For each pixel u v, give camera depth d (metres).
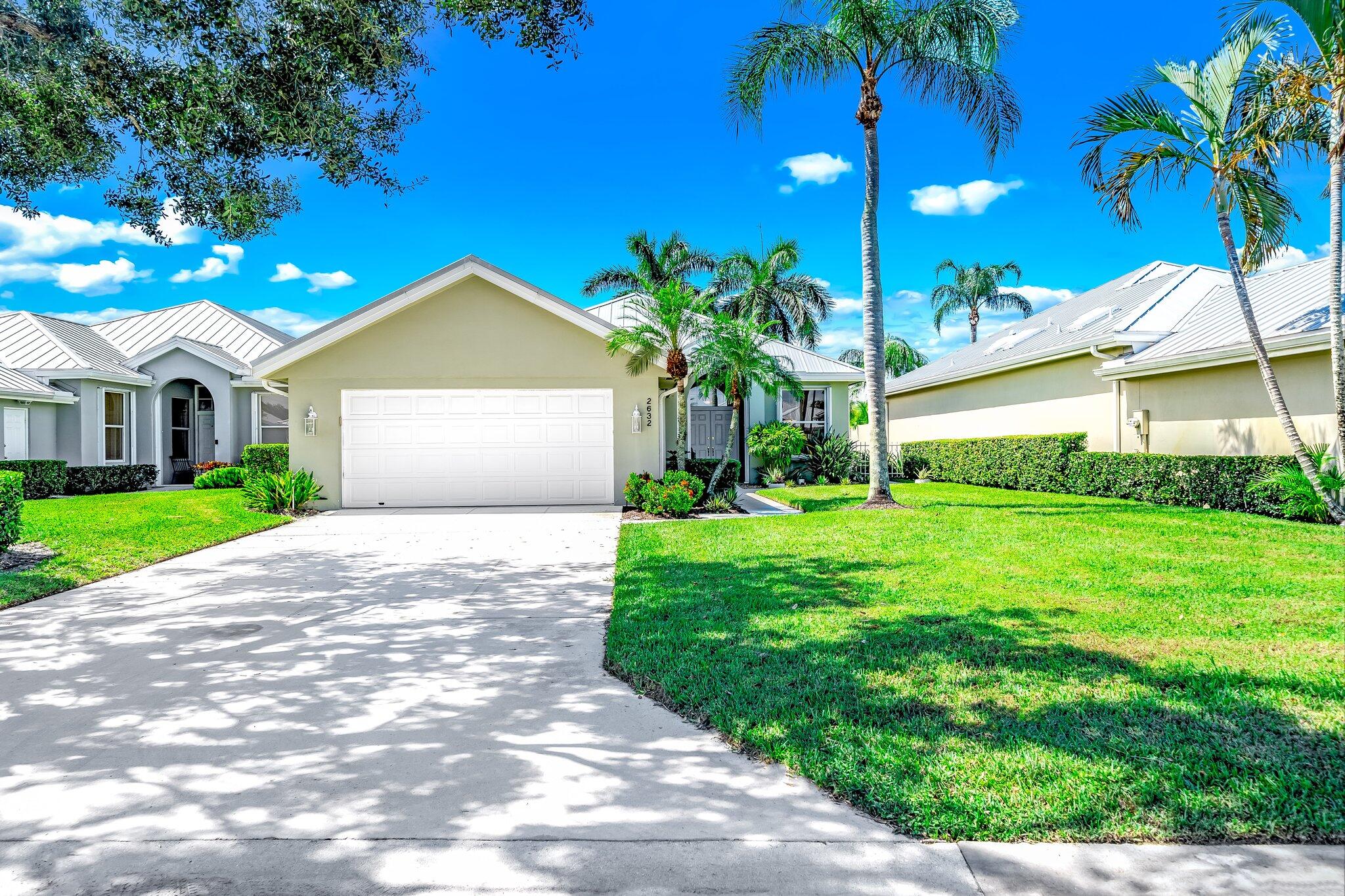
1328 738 3.19
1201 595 5.84
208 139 7.18
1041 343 17.59
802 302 27.84
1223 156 9.44
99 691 4.20
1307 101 8.30
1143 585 6.23
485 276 13.62
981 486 17.64
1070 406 16.06
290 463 13.79
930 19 11.80
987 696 3.78
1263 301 12.84
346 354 13.89
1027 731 3.33
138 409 19.12
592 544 9.62
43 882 2.39
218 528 10.93
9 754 3.36
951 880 2.34
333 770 3.19
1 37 6.78
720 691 3.99
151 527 10.62
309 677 4.43
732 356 12.93
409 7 7.42
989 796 2.78
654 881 2.37
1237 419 11.98
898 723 3.47
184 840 2.64
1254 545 7.90
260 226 8.09
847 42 12.27
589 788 3.00
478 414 14.00
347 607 6.27
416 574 7.66
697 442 21.16
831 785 2.94
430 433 13.95
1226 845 2.48
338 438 13.86
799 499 14.69
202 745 3.45
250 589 6.96
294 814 2.81
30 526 10.37
